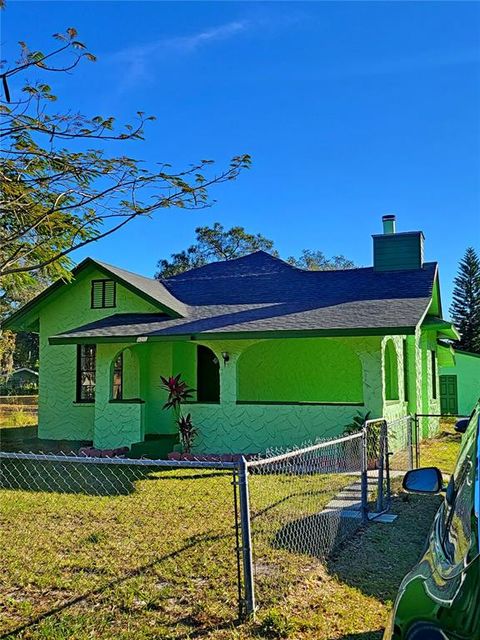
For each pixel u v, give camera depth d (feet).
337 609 13.64
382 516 22.68
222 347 39.52
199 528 20.34
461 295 140.36
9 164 16.30
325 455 32.94
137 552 17.72
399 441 42.09
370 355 36.45
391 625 7.79
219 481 29.22
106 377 41.78
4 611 13.65
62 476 31.32
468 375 78.43
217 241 135.74
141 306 47.52
